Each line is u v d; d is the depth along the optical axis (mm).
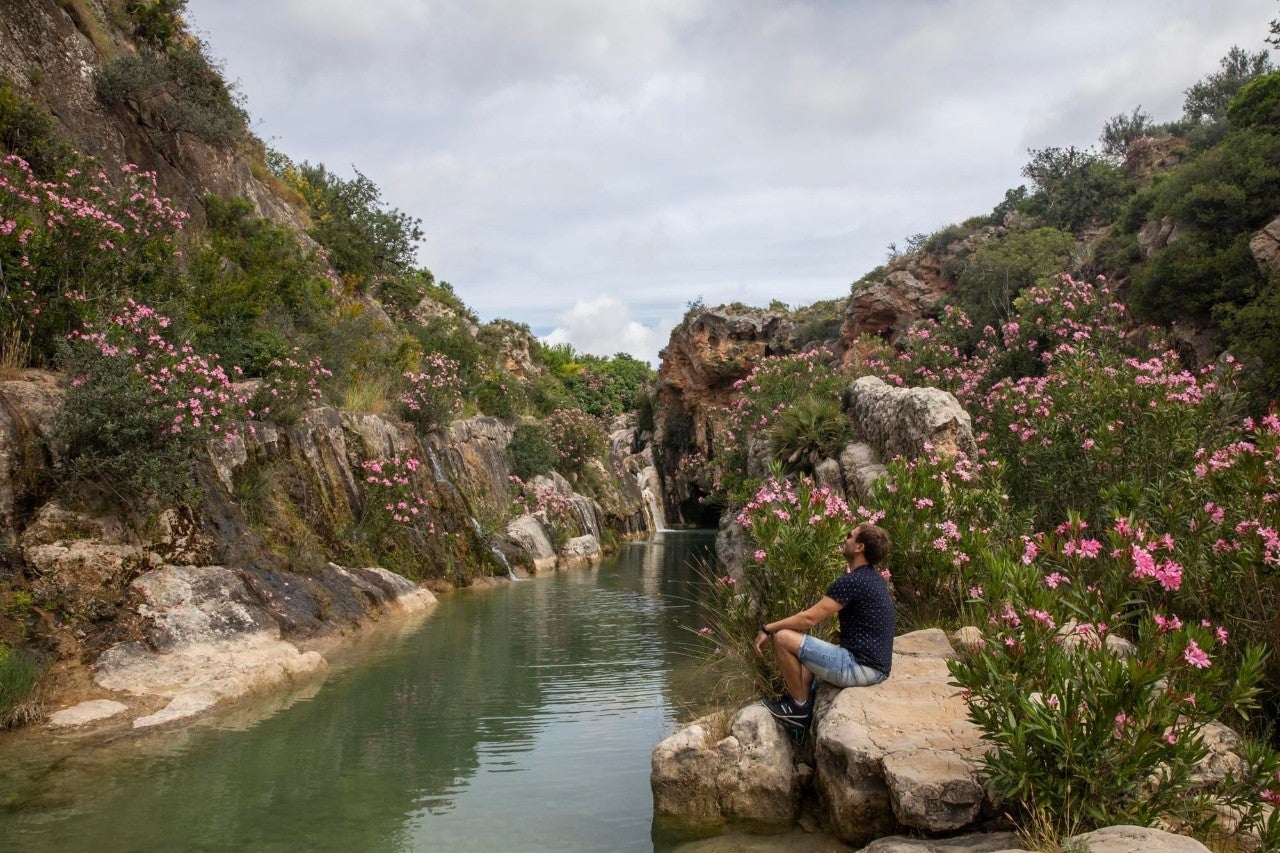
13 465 7340
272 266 16125
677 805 4797
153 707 6566
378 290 28281
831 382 15969
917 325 20766
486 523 17562
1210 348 13562
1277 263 13078
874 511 7066
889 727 4438
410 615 11773
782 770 4758
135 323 9125
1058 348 11852
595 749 5949
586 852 4215
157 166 16438
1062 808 3588
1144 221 20234
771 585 6234
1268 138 15531
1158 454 7340
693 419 43938
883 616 4988
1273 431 5793
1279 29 18844
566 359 69500
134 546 7969
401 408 16938
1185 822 3674
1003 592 4793
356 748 5914
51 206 9125
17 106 11336
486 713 6863
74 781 5117
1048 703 3727
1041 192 33312
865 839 4129
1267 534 4633
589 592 14906
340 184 31625
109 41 16859
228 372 12117
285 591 9516
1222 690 4613
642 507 36312
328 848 4230
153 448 8406
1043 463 8617
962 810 3805
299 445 12133
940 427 9453
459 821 4617
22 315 8633
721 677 7156
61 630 7000
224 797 4926
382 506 13359
